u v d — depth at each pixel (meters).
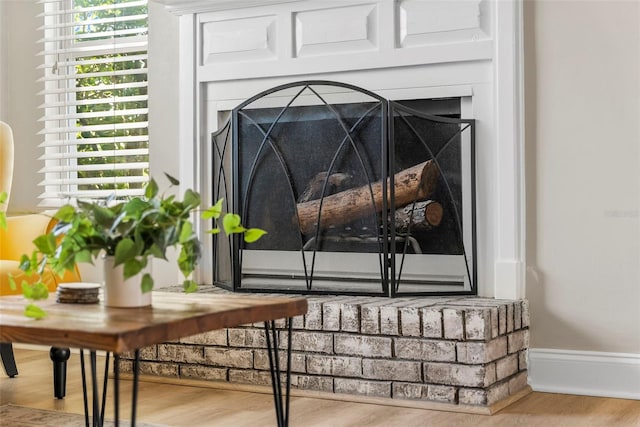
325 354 3.02
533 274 3.17
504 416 2.71
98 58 4.29
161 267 3.88
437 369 2.84
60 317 1.74
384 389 2.92
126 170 4.10
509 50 3.17
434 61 3.30
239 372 3.17
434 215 3.21
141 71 4.04
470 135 3.25
